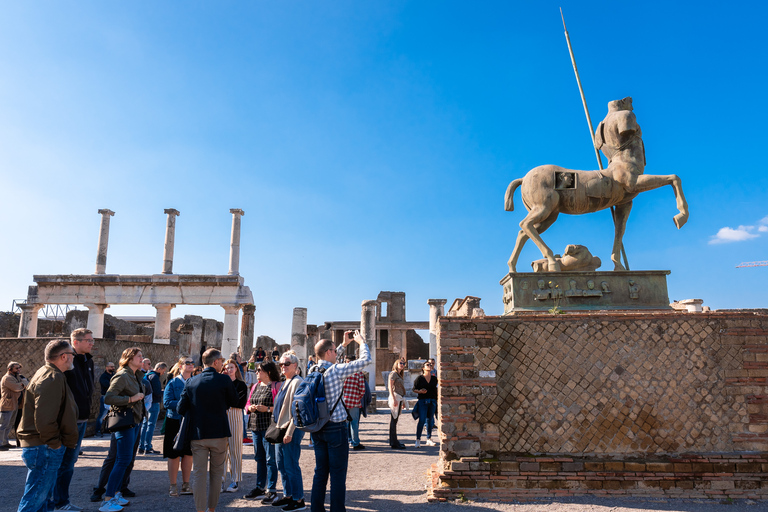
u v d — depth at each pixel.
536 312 7.39
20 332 27.55
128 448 6.36
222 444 5.75
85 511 6.13
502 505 6.27
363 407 10.87
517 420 6.83
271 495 6.60
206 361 5.94
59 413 5.25
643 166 8.45
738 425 6.73
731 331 6.92
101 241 29.17
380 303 36.62
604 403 6.82
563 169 8.54
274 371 7.11
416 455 9.98
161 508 6.25
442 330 7.03
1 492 7.02
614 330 6.99
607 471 6.59
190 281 28.12
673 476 6.51
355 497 6.80
